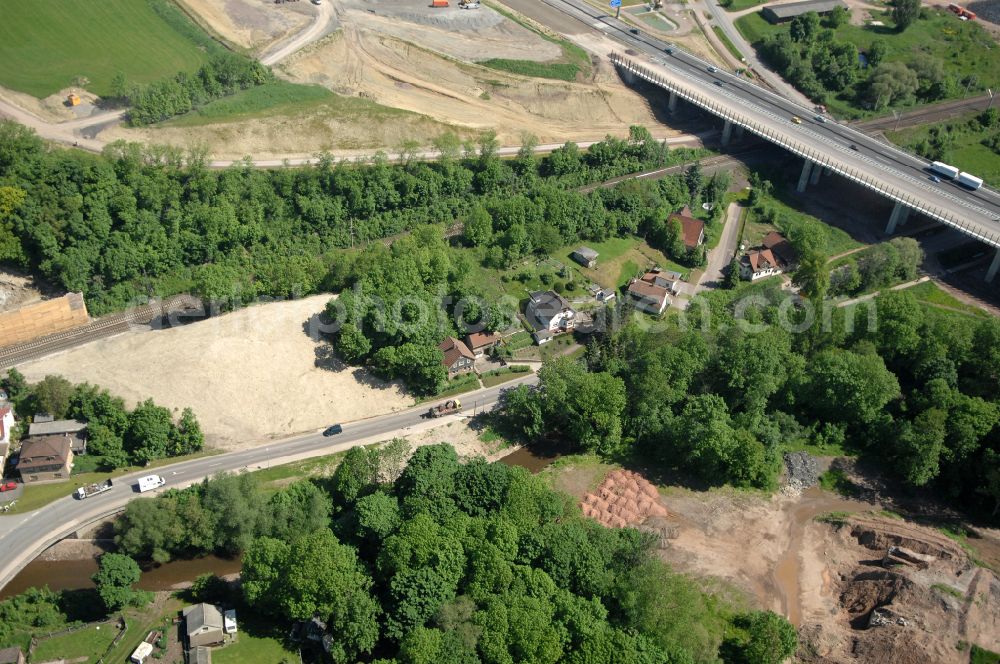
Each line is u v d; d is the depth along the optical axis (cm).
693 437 17488
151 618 14100
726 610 15138
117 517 15975
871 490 17725
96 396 17150
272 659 13525
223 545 15475
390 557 14112
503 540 14512
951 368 18900
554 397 18100
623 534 15550
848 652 14538
